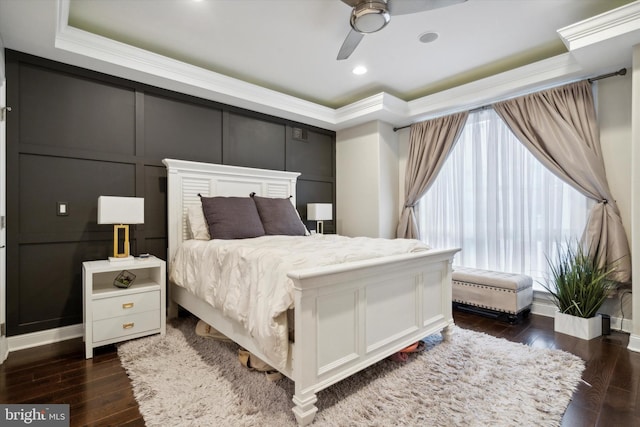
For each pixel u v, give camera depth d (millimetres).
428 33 2680
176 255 2994
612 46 2416
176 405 1666
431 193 4199
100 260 2791
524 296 3086
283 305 1562
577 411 1648
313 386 1566
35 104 2555
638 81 2375
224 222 2975
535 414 1602
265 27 2578
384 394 1771
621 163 2840
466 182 3844
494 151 3580
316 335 1601
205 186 3367
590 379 1966
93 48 2580
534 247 3318
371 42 2816
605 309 2904
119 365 2164
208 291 2314
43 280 2582
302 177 4465
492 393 1788
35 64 2547
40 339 2541
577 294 2705
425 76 3520
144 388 1826
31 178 2533
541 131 3168
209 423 1532
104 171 2885
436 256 2391
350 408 1647
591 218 2887
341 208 4770
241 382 1889
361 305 1847
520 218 3387
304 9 2350
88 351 2270
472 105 3713
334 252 1982
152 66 2893
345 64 3234
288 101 3926
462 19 2486
